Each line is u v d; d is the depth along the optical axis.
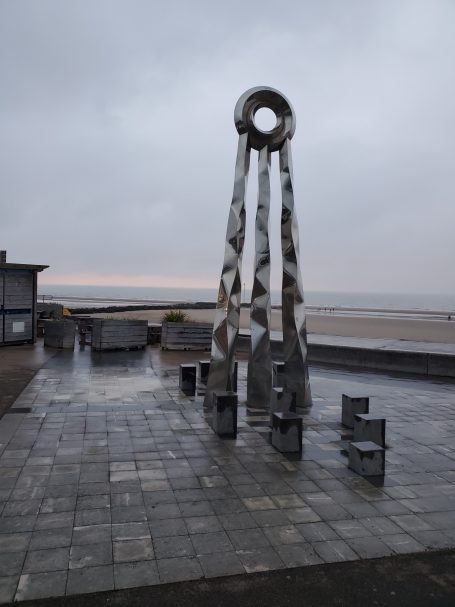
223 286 10.32
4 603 3.91
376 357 15.87
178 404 10.48
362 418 7.78
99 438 8.12
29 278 19.72
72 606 3.90
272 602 4.02
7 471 6.62
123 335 18.66
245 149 10.65
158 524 5.25
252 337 10.57
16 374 13.52
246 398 11.25
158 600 4.01
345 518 5.49
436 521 5.47
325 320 44.12
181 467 6.93
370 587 4.24
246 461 7.24
